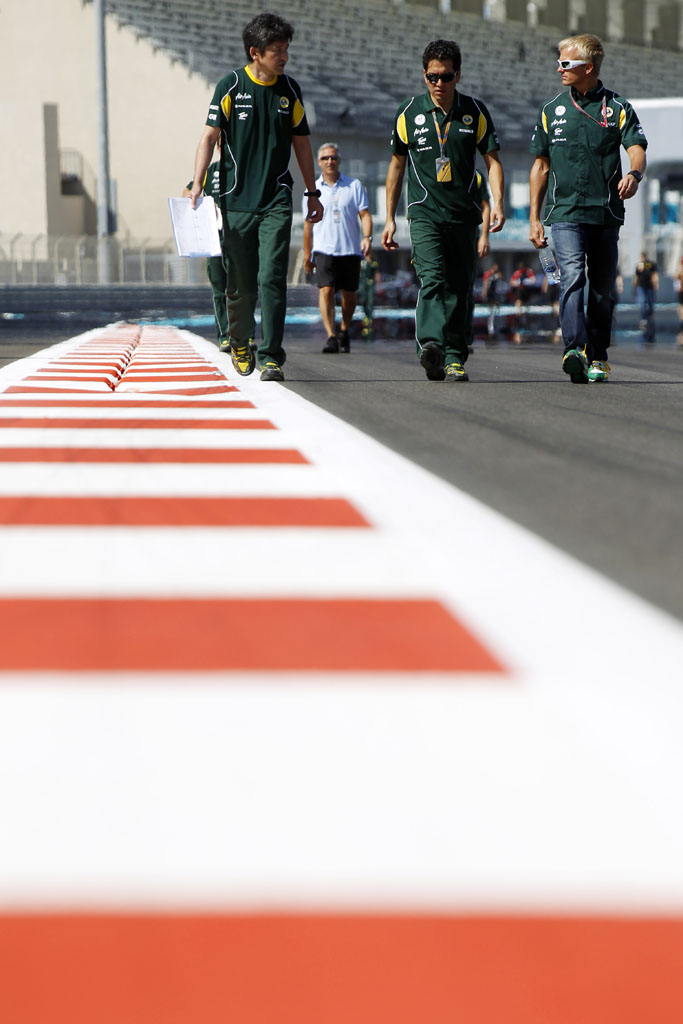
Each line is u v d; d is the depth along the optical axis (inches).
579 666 126.4
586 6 4471.0
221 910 74.7
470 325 618.2
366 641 135.6
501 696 117.0
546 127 514.3
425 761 100.3
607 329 538.0
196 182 490.9
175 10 2952.8
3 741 104.7
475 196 518.0
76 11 2810.0
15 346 876.6
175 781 95.7
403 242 2573.8
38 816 88.8
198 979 67.0
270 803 91.4
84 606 151.0
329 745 104.0
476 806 90.9
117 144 2741.1
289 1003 64.8
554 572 168.4
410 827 87.0
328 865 80.8
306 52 2994.6
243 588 160.2
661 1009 64.7
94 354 715.4
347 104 2603.3
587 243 523.5
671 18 4869.6
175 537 193.9
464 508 217.9
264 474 258.5
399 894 76.9
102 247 1969.7
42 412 382.0
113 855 82.3
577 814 89.5
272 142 499.5
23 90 2896.2
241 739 105.4
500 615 146.3
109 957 69.3
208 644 134.5
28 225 2657.5
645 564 174.4
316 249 834.8
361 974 67.7
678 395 466.0
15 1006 64.3
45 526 203.2
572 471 264.5
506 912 74.8
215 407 402.0
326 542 189.6
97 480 250.7
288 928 72.7
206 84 2583.7
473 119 503.2
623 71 3986.2
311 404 413.4
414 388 493.0
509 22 4163.4
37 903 75.5
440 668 125.9
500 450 298.7
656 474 260.5
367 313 1165.7
